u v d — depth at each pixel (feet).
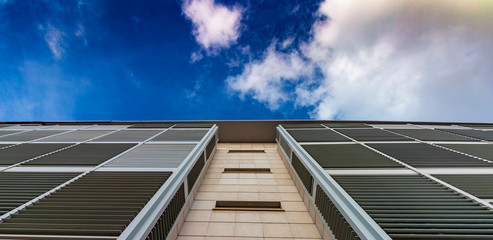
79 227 10.40
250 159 34.40
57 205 12.49
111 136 31.24
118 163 19.94
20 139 29.78
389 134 31.40
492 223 10.70
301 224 18.06
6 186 14.97
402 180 15.96
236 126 45.68
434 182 15.57
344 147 24.49
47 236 9.76
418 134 31.65
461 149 23.62
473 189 14.17
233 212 19.67
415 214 11.42
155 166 19.16
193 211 19.75
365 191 14.16
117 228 10.37
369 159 20.27
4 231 10.16
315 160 20.12
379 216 11.34
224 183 25.52
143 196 13.51
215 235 16.74
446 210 11.79
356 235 11.02
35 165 19.36
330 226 14.55
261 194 22.91
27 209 12.01
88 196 13.51
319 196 16.99
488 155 21.47
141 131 34.73
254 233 16.99
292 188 24.26
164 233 13.67
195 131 34.30
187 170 18.79
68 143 27.02
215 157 35.47
